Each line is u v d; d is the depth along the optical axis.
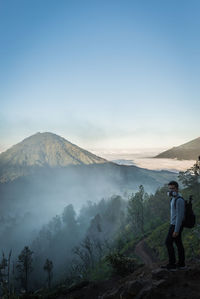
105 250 69.94
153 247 50.66
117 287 8.57
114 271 13.12
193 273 6.58
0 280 13.29
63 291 11.96
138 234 74.31
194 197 75.81
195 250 29.17
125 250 54.91
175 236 7.02
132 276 8.88
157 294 6.06
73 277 43.81
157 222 75.75
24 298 12.11
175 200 7.23
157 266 8.58
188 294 5.73
